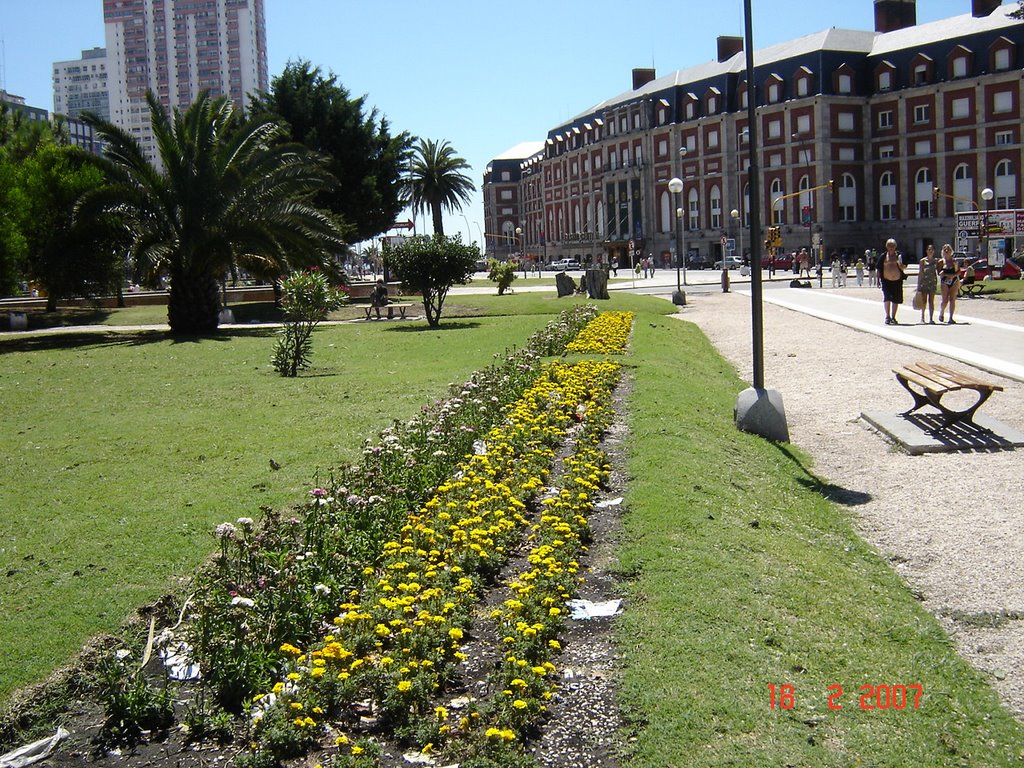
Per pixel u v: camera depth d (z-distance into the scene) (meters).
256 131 28.58
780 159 80.44
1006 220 42.59
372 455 8.12
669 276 69.25
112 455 10.10
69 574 6.21
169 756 4.23
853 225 78.75
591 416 10.78
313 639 5.17
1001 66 69.75
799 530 7.76
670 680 4.69
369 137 51.56
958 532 7.60
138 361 20.42
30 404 14.34
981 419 11.12
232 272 30.80
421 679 4.61
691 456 9.20
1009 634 5.77
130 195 26.64
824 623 5.66
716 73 86.19
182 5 175.00
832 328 22.17
